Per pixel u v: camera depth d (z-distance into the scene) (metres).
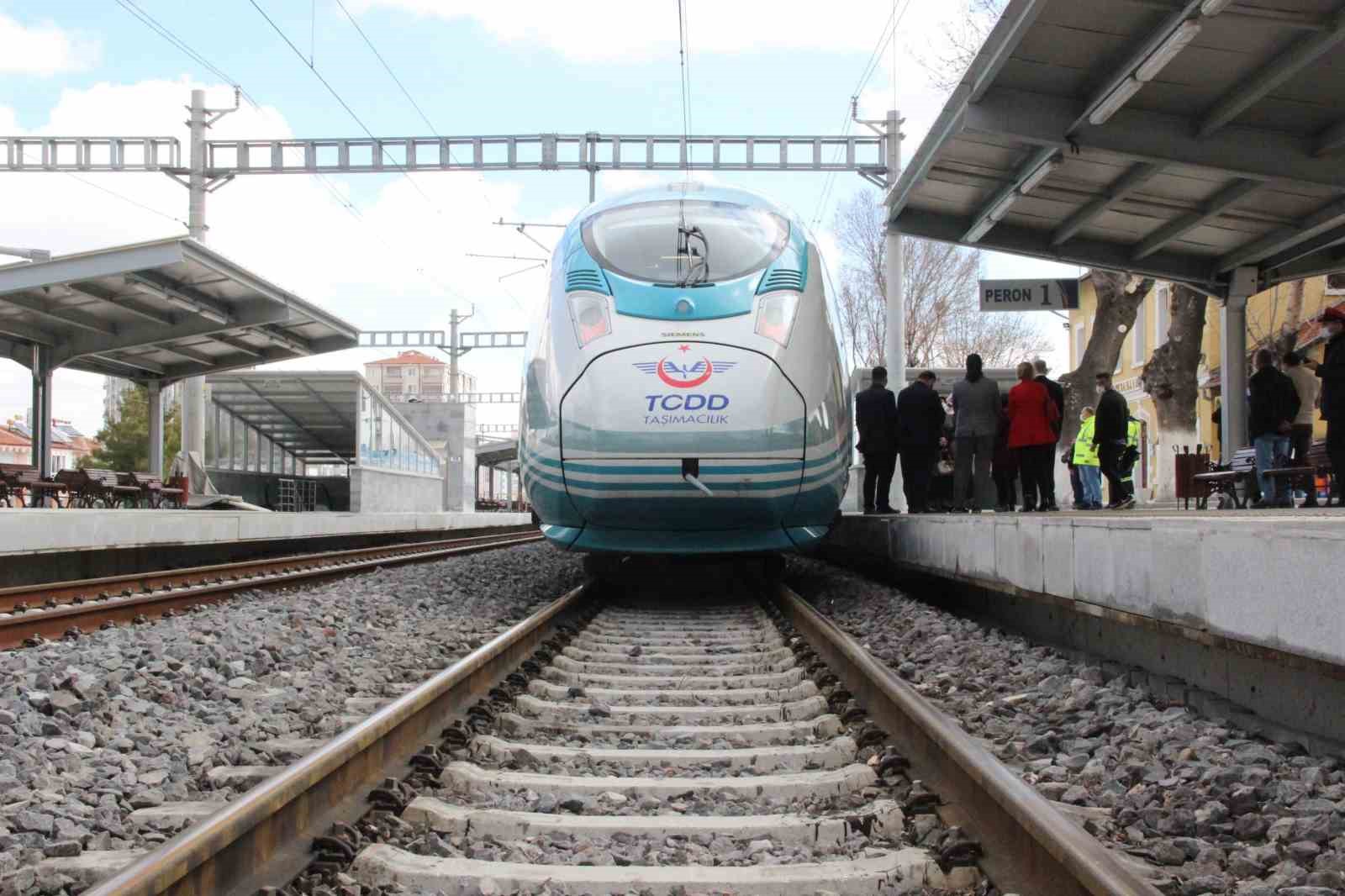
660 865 3.54
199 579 11.73
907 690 4.84
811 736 5.26
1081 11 8.90
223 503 27.47
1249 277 14.47
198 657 6.67
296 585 11.64
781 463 9.08
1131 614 5.70
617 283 9.56
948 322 45.88
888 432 13.34
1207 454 18.05
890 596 10.21
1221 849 3.47
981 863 3.42
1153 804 3.91
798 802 4.24
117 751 4.75
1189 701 5.43
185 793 4.21
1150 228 13.77
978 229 13.88
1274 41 8.91
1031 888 3.15
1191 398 25.92
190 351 23.95
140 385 25.30
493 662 6.38
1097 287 27.33
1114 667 6.23
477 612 9.78
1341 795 3.87
